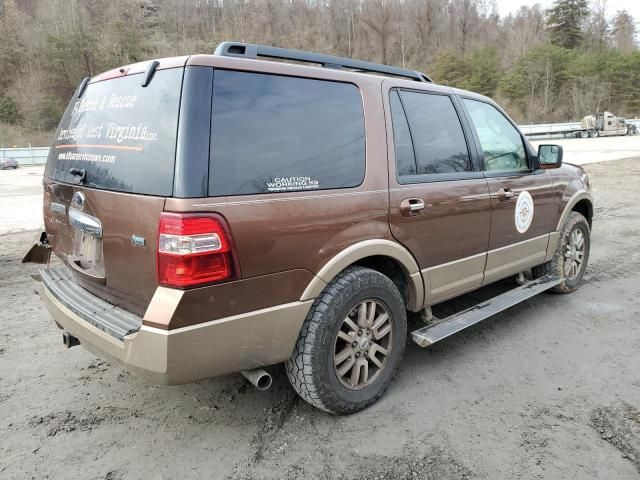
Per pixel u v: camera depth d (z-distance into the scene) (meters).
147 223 2.37
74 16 63.88
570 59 71.06
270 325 2.55
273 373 3.53
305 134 2.72
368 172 2.97
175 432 2.86
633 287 5.20
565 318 4.43
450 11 87.75
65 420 2.99
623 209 9.91
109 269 2.68
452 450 2.65
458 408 3.05
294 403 3.15
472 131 3.80
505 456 2.60
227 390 3.31
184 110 2.33
